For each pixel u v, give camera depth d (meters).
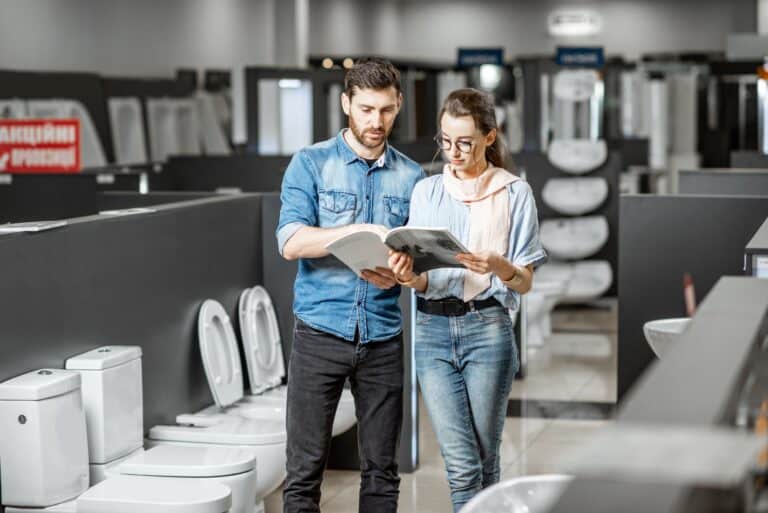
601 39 21.62
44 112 9.69
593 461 1.19
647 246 5.24
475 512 2.16
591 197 10.23
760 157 7.93
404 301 5.42
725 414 1.37
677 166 14.82
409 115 13.58
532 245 3.46
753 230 5.14
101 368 3.82
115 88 10.95
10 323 3.57
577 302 10.81
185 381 4.84
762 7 19.19
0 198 6.27
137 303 4.41
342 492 5.16
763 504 1.40
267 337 5.43
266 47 16.30
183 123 12.31
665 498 1.13
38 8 10.64
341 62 19.73
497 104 12.96
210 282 5.07
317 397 3.57
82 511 3.46
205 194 5.84
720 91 14.71
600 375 7.77
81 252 4.01
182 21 13.66
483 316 3.40
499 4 21.89
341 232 3.39
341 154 3.57
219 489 3.58
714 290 2.28
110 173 7.41
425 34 21.97
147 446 4.37
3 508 3.51
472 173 3.46
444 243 3.12
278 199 5.64
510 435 6.18
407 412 5.47
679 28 21.31
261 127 10.94
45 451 3.47
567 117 10.80
